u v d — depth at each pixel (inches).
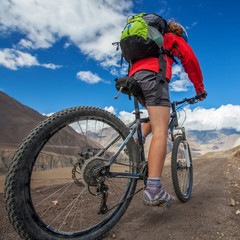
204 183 142.6
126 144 73.1
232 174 182.7
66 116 54.8
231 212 79.0
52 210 84.6
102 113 65.9
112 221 66.1
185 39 86.9
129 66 81.4
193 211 82.9
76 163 58.8
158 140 68.5
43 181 131.6
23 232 44.9
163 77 69.6
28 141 47.0
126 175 68.4
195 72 84.6
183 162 107.3
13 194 43.5
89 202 94.2
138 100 77.7
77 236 56.6
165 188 130.0
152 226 70.2
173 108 107.0
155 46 70.0
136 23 71.3
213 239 59.1
